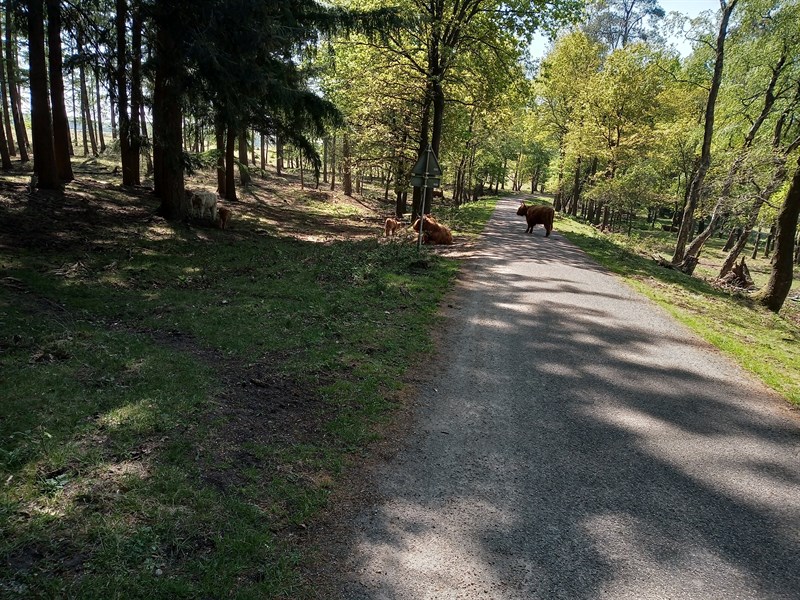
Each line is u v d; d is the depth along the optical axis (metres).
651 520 3.46
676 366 6.54
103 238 11.16
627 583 2.87
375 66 20.92
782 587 2.92
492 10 19.27
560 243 17.83
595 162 38.94
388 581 2.74
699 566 3.04
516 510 3.47
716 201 18.86
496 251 14.98
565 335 7.49
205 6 9.74
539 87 38.16
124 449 3.55
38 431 3.64
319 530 3.09
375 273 10.43
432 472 3.87
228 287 8.81
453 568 2.88
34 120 14.44
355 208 31.55
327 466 3.77
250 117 13.00
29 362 4.84
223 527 2.94
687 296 11.39
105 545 2.66
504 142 45.56
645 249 23.91
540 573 2.90
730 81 21.14
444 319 7.91
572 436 4.58
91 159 29.66
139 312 6.98
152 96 12.48
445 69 19.94
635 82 30.48
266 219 19.47
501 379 5.77
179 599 2.42
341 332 6.73
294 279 9.69
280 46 11.50
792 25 18.30
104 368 4.90
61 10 9.97
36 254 9.09
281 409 4.52
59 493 3.03
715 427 4.93
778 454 4.48
